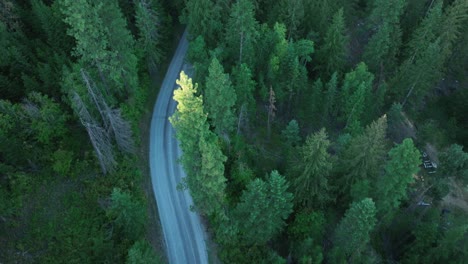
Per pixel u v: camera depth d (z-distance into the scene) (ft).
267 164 160.35
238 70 160.66
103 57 130.62
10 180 125.08
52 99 130.72
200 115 106.73
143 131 162.50
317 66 190.39
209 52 161.48
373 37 189.37
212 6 169.17
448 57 216.54
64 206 127.85
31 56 142.82
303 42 173.47
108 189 133.59
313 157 122.52
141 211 120.88
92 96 126.21
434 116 223.92
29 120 128.16
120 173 139.03
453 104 226.58
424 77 181.98
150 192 146.51
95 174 136.36
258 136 169.68
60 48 149.69
